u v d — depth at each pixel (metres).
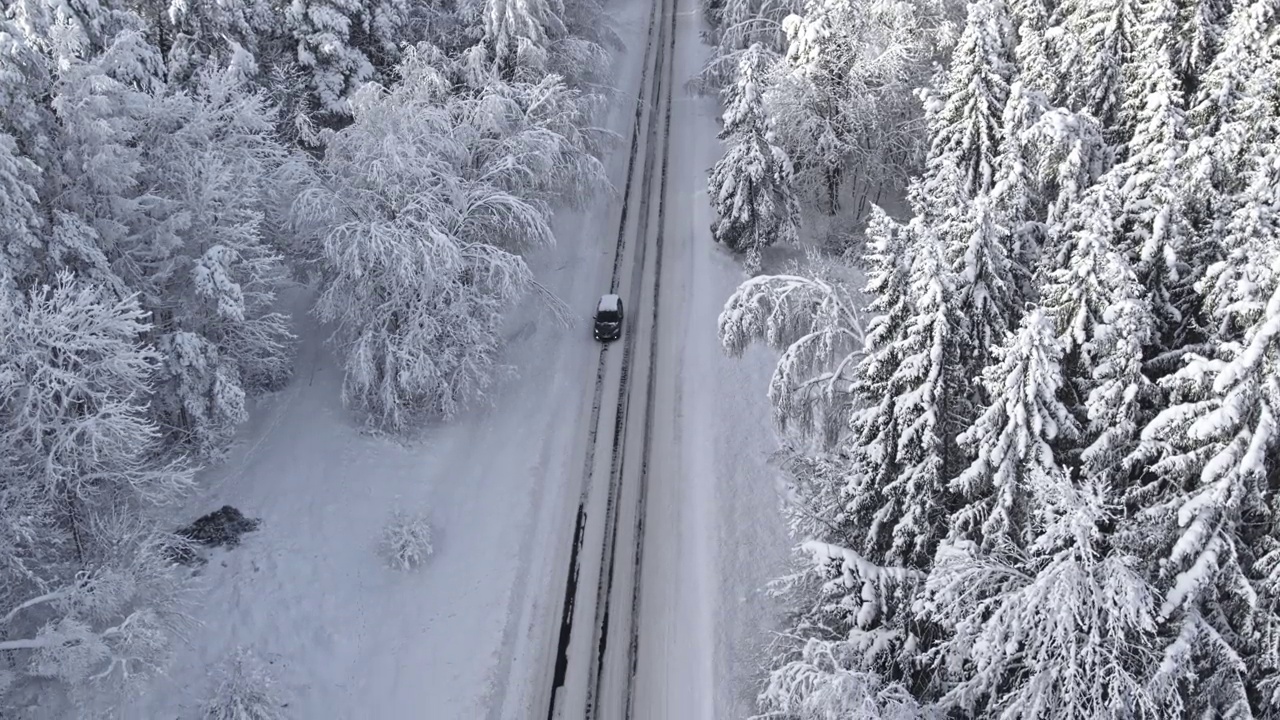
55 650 16.31
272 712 18.27
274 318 26.08
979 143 25.34
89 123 19.52
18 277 19.03
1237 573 13.70
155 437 22.86
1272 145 19.97
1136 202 18.59
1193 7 26.67
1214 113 23.70
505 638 21.27
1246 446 13.41
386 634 21.02
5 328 17.67
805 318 23.41
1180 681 14.27
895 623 16.58
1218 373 13.73
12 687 17.38
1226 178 21.25
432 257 25.42
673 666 20.69
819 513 19.56
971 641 14.91
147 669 18.34
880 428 16.83
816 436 24.34
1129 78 27.31
